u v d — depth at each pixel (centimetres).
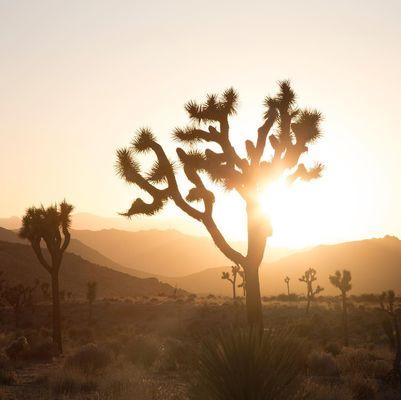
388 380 1716
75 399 1258
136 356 1886
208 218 1411
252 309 1370
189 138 1486
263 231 1385
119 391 1259
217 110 1455
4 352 2394
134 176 1473
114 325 5934
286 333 698
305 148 1445
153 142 1491
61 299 8075
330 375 1725
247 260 1388
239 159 1406
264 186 1409
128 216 1487
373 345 3341
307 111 1471
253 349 663
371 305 6300
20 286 6150
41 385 1545
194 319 5116
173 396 1157
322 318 4994
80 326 6012
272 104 1484
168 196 1459
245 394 653
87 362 1783
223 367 661
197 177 1428
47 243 3073
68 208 3125
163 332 4494
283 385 659
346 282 3838
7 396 1363
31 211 3072
